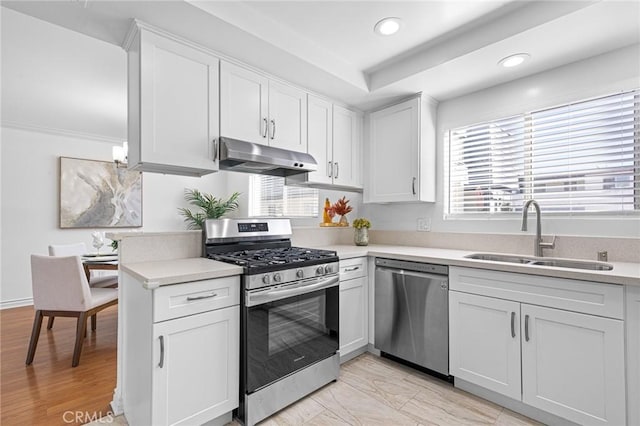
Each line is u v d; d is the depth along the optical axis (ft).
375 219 10.83
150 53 5.68
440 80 7.90
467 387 6.64
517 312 5.82
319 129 8.77
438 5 5.83
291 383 6.20
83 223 14.74
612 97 6.57
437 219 9.25
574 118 7.05
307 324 6.61
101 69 8.91
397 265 7.75
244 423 5.57
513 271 5.82
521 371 5.76
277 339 6.03
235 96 6.89
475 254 7.72
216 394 5.32
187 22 5.62
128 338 5.78
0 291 13.02
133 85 5.93
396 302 7.75
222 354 5.41
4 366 7.89
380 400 6.39
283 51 6.59
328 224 10.30
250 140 7.13
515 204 7.92
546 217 7.29
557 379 5.37
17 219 13.41
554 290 5.40
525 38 6.02
